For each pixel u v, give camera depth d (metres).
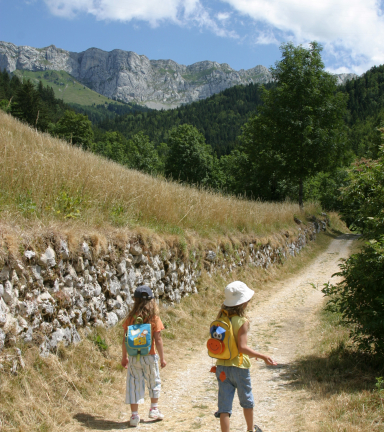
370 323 4.82
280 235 16.77
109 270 6.14
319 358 5.73
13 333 3.94
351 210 6.36
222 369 3.13
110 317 5.95
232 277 11.46
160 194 9.59
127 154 70.12
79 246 5.43
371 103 120.31
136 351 3.78
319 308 9.59
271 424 3.72
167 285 8.05
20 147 7.35
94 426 3.74
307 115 27.16
